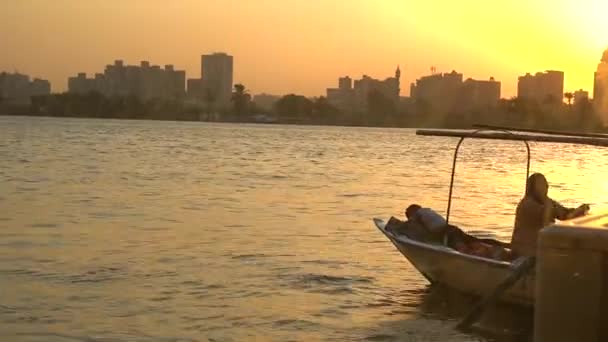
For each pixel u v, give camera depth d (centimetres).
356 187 3488
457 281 1140
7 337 958
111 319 1050
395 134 15550
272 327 1030
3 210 2300
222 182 3594
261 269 1419
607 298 289
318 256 1565
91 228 1944
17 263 1436
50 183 3300
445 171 4934
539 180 1084
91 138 9106
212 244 1712
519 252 1075
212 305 1140
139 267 1416
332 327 1035
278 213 2381
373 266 1459
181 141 9050
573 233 295
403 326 1037
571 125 10094
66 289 1223
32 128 12419
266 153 6888
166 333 991
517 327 1011
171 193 2978
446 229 1208
